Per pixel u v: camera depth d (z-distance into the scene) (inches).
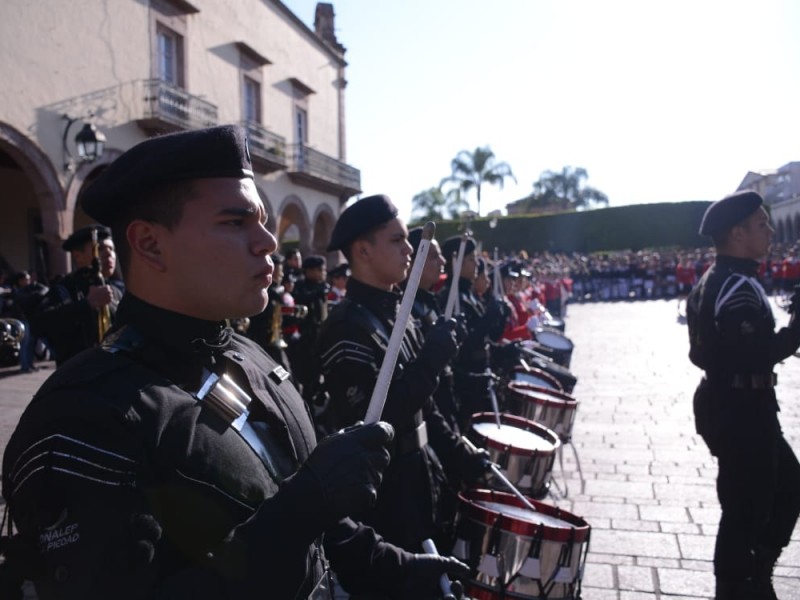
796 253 1087.6
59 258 473.1
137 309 49.3
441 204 2005.4
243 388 52.6
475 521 101.0
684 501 191.3
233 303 49.0
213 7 676.7
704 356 130.0
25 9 448.5
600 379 406.6
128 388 44.3
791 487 128.0
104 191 48.6
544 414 177.0
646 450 245.8
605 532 169.3
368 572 63.7
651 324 778.8
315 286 326.6
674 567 149.7
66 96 482.6
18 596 42.8
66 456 40.5
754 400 124.4
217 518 44.6
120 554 39.3
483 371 188.9
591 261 1346.0
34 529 40.7
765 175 1546.5
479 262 266.7
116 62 531.2
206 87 664.4
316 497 44.8
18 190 640.4
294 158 835.4
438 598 66.5
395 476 95.9
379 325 102.0
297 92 876.6
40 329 156.0
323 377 106.2
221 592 42.1
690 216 1852.9
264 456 50.1
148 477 42.3
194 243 48.0
